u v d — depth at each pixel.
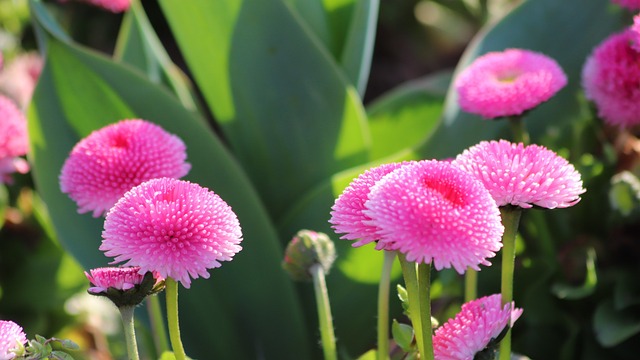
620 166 0.80
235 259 0.76
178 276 0.54
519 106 0.67
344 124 0.81
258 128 0.82
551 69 0.69
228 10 0.80
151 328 0.75
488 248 0.53
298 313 0.77
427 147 0.79
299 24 0.79
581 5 0.83
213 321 0.76
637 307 0.76
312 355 0.79
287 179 0.83
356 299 0.77
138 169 0.63
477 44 0.83
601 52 0.72
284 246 0.79
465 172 0.54
